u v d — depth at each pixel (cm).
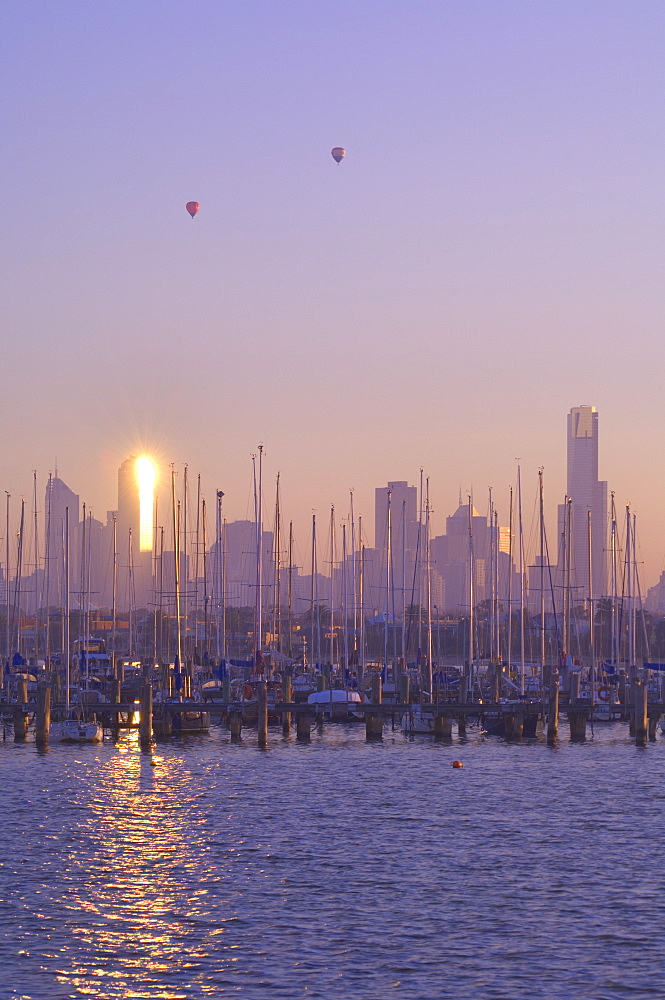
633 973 5259
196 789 9831
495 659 17375
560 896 6406
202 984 5138
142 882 6712
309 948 5562
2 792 9638
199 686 15788
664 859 7269
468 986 5119
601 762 11450
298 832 8094
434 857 7325
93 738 12662
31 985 5116
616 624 19375
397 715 14312
